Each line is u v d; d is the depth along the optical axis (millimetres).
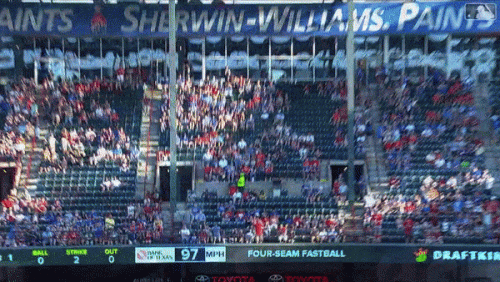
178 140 51969
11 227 43156
